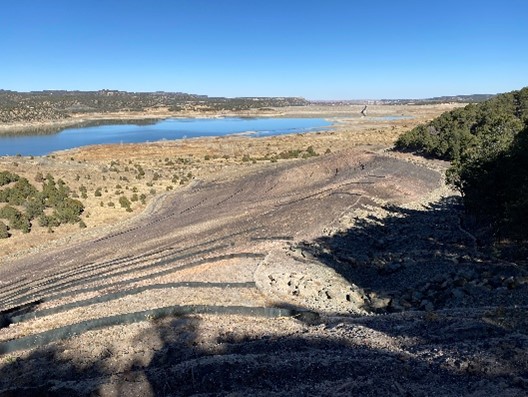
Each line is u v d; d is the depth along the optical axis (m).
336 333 16.89
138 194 57.31
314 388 12.43
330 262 28.31
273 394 12.34
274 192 54.34
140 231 42.47
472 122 69.69
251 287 24.53
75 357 17.58
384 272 27.09
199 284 25.31
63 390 13.80
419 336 15.76
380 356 14.03
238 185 59.62
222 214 45.25
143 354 16.80
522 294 20.52
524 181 25.86
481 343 14.10
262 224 38.44
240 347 16.33
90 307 24.00
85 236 43.25
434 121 78.50
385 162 60.28
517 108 76.31
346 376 12.99
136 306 22.97
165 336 18.56
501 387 11.61
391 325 17.38
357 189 46.41
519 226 26.11
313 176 59.88
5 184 54.34
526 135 28.95
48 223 45.72
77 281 30.19
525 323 15.72
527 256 26.12
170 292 24.58
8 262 37.69
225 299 22.95
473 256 27.56
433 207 42.69
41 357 18.16
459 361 13.01
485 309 18.05
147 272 29.80
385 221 38.09
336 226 35.38
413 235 33.91
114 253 36.88
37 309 25.27
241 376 13.45
